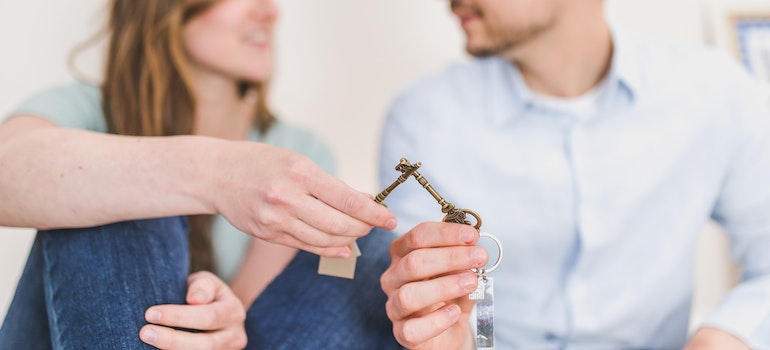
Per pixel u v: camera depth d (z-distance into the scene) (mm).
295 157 802
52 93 1339
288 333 894
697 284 1880
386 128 1542
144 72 1361
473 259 798
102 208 850
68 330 833
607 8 1904
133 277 851
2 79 1708
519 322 1361
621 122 1347
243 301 1324
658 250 1337
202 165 836
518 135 1388
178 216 917
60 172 858
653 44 1416
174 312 838
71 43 1738
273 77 1718
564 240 1349
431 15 1920
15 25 1716
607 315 1321
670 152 1335
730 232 1412
